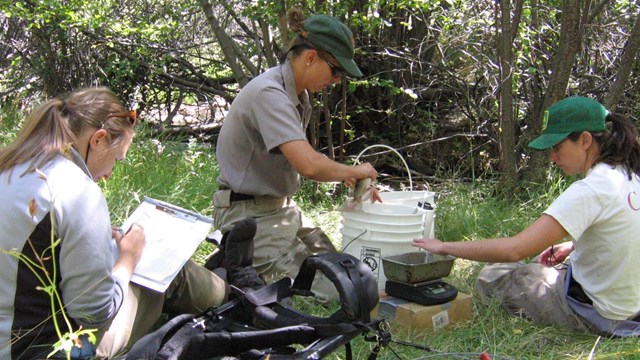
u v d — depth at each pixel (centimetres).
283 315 238
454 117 790
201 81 854
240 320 247
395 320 327
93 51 828
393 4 658
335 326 224
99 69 817
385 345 235
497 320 342
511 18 669
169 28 770
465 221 502
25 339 225
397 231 356
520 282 352
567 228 294
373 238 359
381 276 359
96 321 227
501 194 573
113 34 796
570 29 571
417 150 765
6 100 815
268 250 363
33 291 221
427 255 352
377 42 721
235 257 263
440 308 328
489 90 747
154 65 809
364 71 759
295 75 350
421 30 743
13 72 846
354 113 763
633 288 309
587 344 314
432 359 298
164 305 291
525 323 339
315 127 682
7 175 221
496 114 743
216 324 229
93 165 236
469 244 304
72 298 221
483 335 325
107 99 237
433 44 735
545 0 699
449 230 496
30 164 221
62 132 226
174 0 817
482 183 607
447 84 761
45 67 827
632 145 303
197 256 412
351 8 624
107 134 233
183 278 285
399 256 346
